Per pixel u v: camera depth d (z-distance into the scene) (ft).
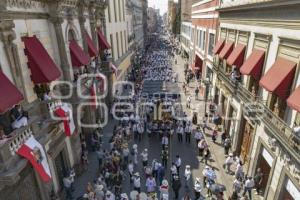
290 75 37.22
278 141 39.65
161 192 44.42
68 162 51.29
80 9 59.88
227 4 70.18
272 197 42.16
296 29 36.37
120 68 106.73
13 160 30.14
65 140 50.11
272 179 42.47
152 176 49.75
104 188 45.32
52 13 46.26
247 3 52.54
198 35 122.93
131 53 149.28
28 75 39.65
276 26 42.39
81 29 61.82
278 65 40.37
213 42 87.92
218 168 56.75
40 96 42.78
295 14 36.45
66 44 52.24
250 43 53.93
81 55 56.54
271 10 43.68
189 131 67.15
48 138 39.52
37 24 42.75
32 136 34.53
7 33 33.88
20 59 37.47
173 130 73.15
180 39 236.63
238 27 61.31
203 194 48.52
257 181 47.78
